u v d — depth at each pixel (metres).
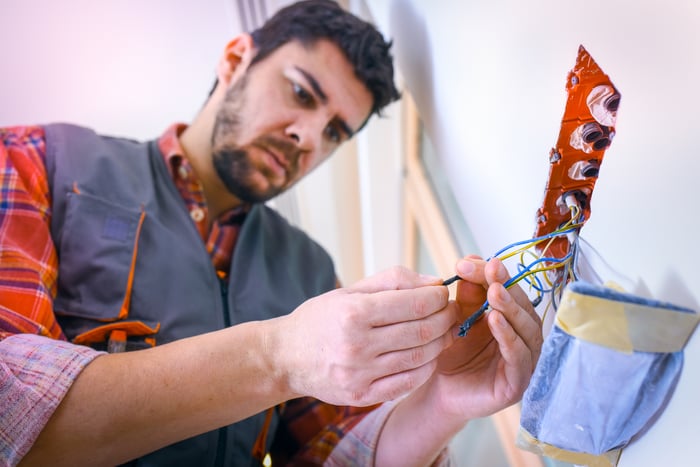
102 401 0.63
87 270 0.91
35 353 0.66
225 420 0.68
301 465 1.03
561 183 0.57
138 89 1.48
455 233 1.43
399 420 0.88
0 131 0.99
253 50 1.08
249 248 1.11
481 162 0.86
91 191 0.97
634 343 0.44
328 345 0.60
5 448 0.61
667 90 0.44
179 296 0.95
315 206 1.71
